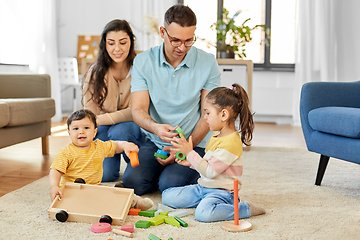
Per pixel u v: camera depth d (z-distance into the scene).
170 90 1.58
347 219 1.31
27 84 2.52
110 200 1.31
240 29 3.26
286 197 1.58
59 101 4.33
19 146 2.78
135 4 4.53
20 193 1.58
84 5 4.71
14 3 3.96
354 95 2.00
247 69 2.99
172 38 1.43
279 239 1.12
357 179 1.92
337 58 4.23
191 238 1.12
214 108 1.34
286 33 4.52
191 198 1.41
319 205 1.48
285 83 4.48
